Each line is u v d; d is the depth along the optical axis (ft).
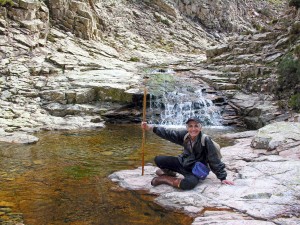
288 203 15.23
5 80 42.70
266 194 16.12
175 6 107.65
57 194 17.49
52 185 18.81
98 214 15.16
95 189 18.15
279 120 36.42
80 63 53.26
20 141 28.48
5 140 28.63
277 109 38.93
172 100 44.09
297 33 51.60
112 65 57.06
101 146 28.32
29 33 55.83
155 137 32.35
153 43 86.99
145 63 66.18
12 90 40.60
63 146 27.94
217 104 44.47
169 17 101.91
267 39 58.44
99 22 79.10
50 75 47.39
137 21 93.50
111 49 70.33
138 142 30.09
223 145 29.07
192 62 69.36
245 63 55.42
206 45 96.94
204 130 37.91
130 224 14.21
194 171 17.13
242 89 47.65
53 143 28.84
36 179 19.81
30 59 50.62
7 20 55.16
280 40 53.67
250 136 31.86
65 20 67.97
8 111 36.32
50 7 66.85
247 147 25.32
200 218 14.11
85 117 38.93
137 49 78.38
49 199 16.85
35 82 43.80
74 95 41.34
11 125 33.27
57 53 56.80
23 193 17.61
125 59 68.13
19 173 20.85
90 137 31.65
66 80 45.47
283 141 23.95
